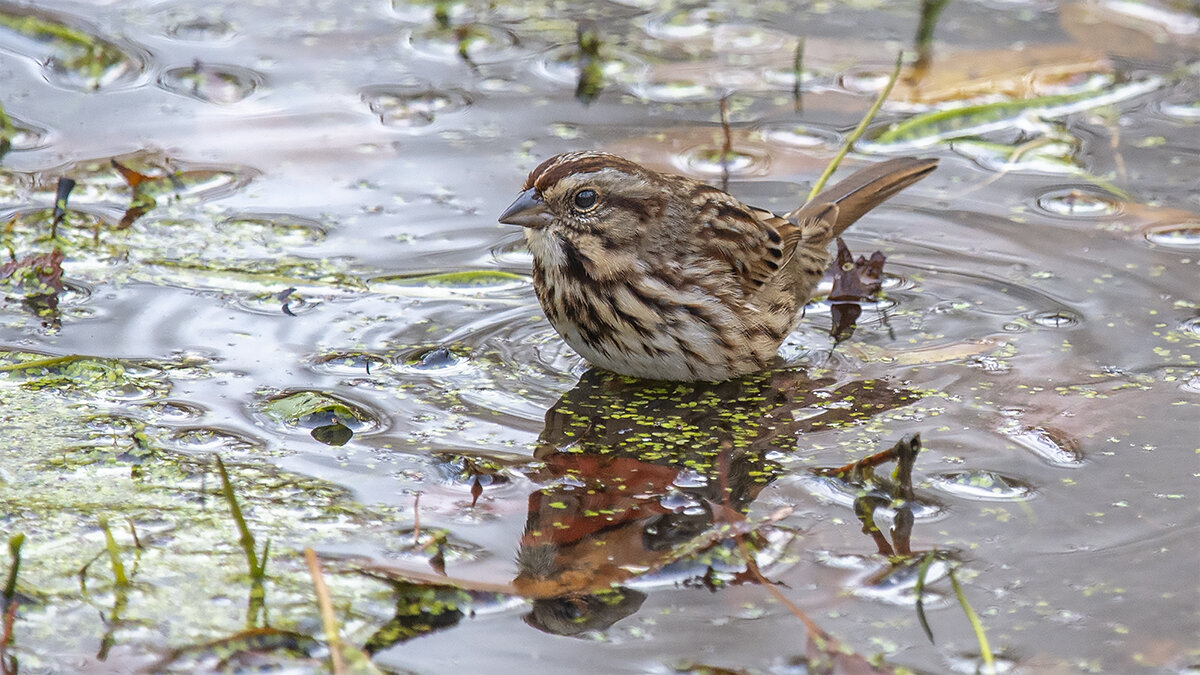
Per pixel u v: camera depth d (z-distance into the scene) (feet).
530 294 38.04
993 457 30.12
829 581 25.66
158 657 23.13
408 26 53.26
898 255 39.88
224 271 37.93
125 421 30.71
